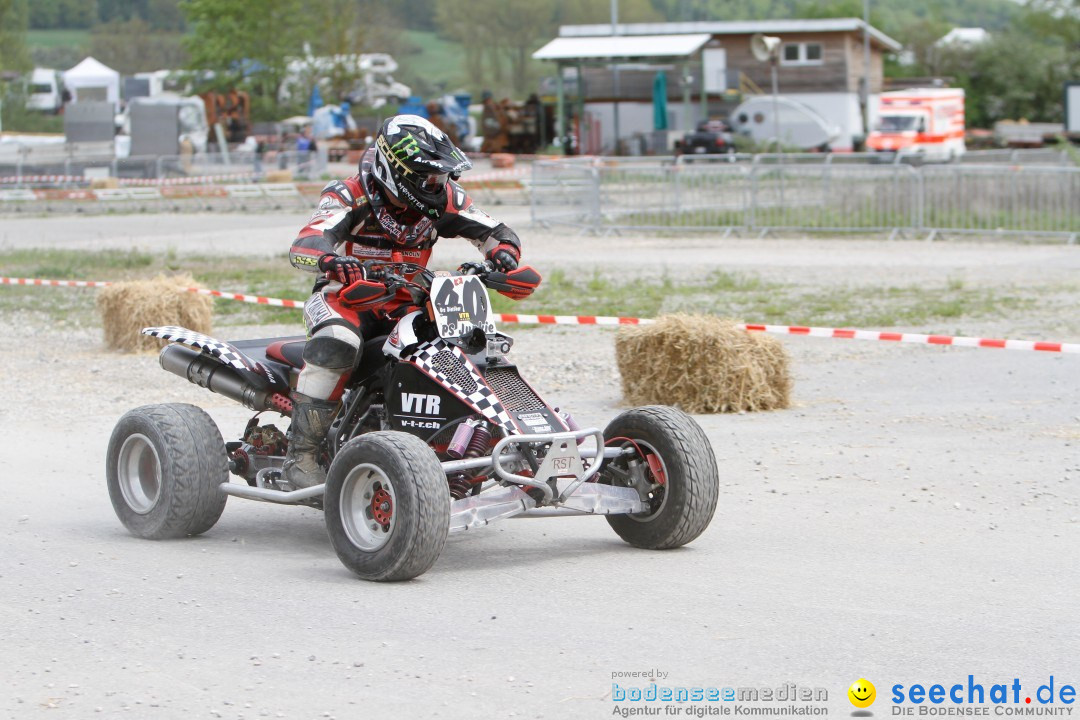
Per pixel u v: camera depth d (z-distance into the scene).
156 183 51.28
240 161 54.88
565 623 6.80
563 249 31.53
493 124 71.19
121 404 14.27
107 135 60.12
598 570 7.88
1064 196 30.98
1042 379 14.51
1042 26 95.75
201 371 9.20
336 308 8.24
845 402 13.61
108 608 7.19
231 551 8.53
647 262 28.14
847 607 7.04
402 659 6.27
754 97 65.06
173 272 27.11
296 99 91.44
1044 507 9.31
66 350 18.41
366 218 8.20
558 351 17.33
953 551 8.20
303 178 54.59
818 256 28.91
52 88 94.38
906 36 100.62
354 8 95.56
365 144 65.75
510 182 47.34
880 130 59.09
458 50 128.00
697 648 6.39
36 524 9.33
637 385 13.48
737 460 11.04
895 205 32.75
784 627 6.70
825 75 69.38
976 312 19.67
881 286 23.08
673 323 13.31
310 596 7.36
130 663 6.28
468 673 6.07
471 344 8.04
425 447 7.47
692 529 8.16
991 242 31.44
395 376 8.06
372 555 7.49
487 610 7.05
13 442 12.35
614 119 70.12
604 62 67.19
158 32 146.88
